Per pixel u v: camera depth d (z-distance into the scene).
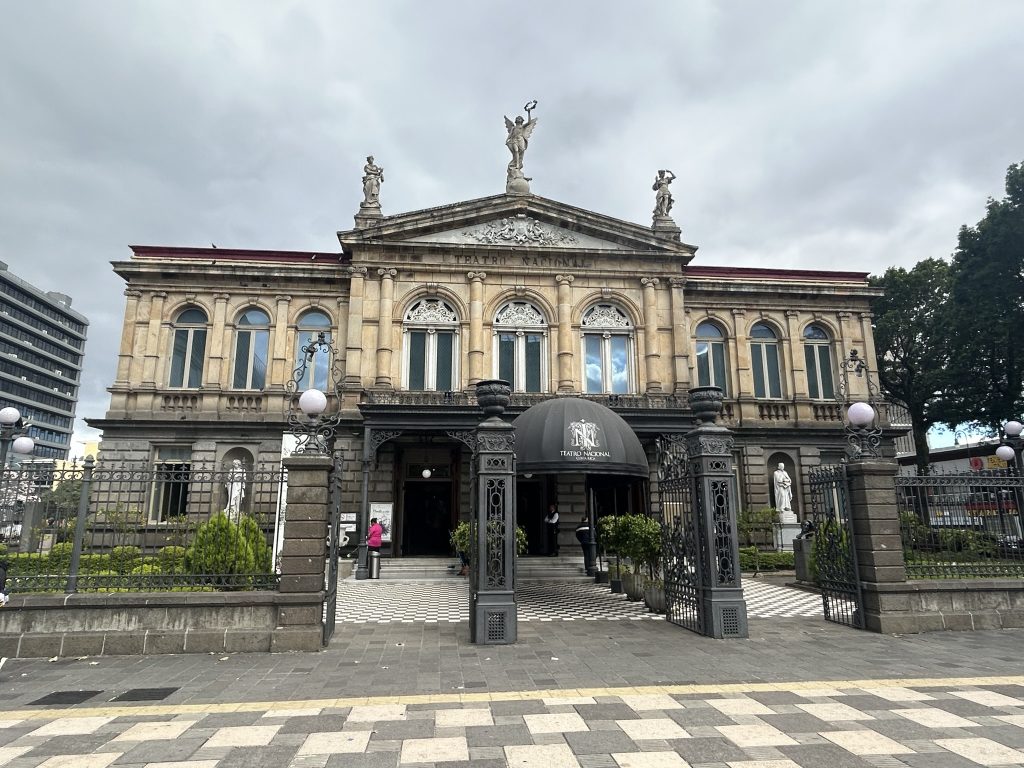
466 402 23.95
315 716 6.48
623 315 26.44
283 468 10.79
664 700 6.96
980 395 32.59
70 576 9.64
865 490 11.34
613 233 26.25
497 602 10.22
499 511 10.60
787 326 27.94
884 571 11.07
